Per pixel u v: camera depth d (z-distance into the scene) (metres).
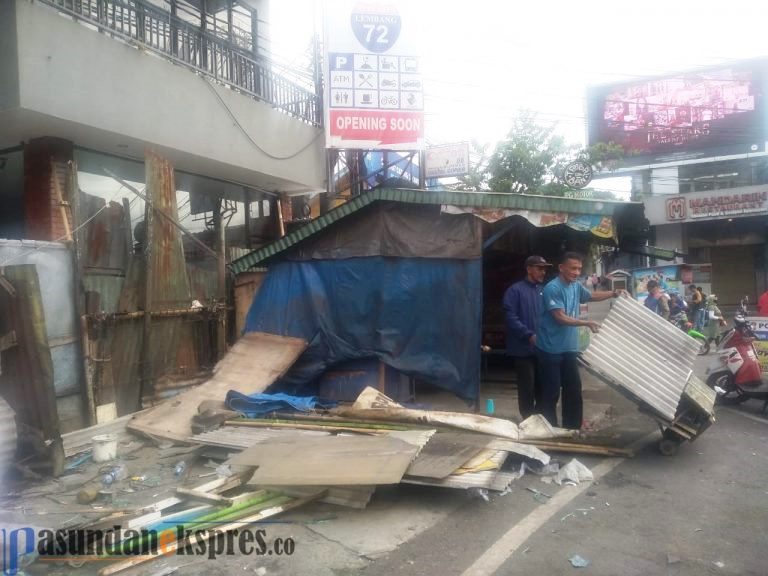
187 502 4.41
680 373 5.54
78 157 8.77
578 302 6.12
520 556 3.70
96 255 7.08
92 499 4.64
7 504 4.60
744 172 28.47
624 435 6.50
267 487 4.48
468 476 4.46
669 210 27.66
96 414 6.60
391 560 3.66
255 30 11.54
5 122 7.39
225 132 9.83
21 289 5.22
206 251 9.39
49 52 7.12
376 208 7.81
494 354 10.76
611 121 29.78
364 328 7.85
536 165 19.77
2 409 4.78
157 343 7.54
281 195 12.60
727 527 4.11
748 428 6.89
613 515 4.32
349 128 11.62
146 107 8.41
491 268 11.09
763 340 8.55
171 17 9.01
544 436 5.58
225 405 6.46
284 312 8.30
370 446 4.77
